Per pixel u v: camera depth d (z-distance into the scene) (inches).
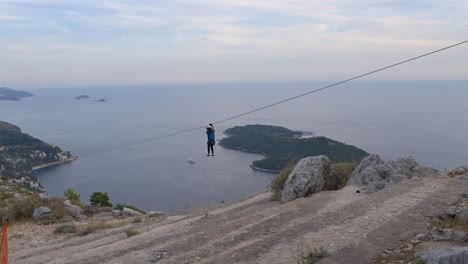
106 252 418.3
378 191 481.4
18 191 949.2
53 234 604.1
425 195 438.9
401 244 315.3
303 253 311.4
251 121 4783.5
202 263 318.0
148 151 4035.4
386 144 2139.5
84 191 2428.6
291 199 569.3
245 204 655.1
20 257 468.4
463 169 579.5
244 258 317.4
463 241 297.4
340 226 368.2
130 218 729.0
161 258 357.1
